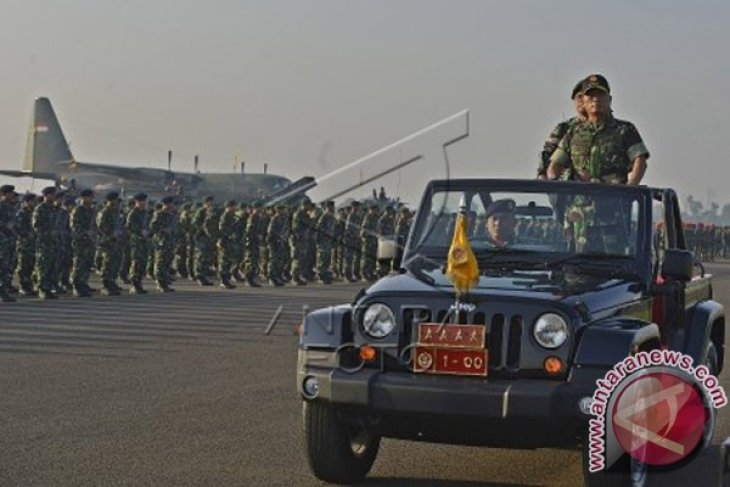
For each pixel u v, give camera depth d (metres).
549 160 11.47
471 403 7.86
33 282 29.06
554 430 7.90
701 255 81.31
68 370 15.55
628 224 9.77
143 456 10.13
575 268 9.46
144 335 20.23
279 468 9.77
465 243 8.44
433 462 10.32
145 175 57.50
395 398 8.03
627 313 8.81
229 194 55.62
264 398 13.46
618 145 11.15
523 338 8.04
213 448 10.55
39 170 69.00
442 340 8.15
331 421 8.77
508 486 9.48
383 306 8.38
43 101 69.19
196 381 14.75
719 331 11.36
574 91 11.38
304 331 8.56
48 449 10.34
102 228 30.78
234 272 39.72
